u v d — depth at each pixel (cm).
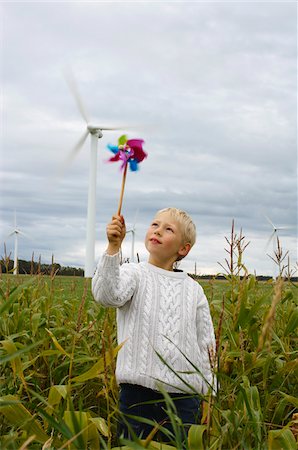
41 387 489
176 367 382
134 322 392
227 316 524
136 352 385
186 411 376
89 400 491
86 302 615
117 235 371
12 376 422
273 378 496
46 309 587
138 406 375
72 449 295
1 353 478
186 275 418
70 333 555
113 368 330
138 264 418
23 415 333
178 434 248
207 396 301
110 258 374
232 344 485
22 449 207
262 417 346
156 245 412
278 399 474
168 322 392
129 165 350
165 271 411
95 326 574
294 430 383
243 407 361
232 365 466
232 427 320
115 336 568
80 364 526
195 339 398
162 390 255
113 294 379
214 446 299
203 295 418
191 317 401
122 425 376
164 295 399
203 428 292
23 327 566
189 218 422
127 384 383
